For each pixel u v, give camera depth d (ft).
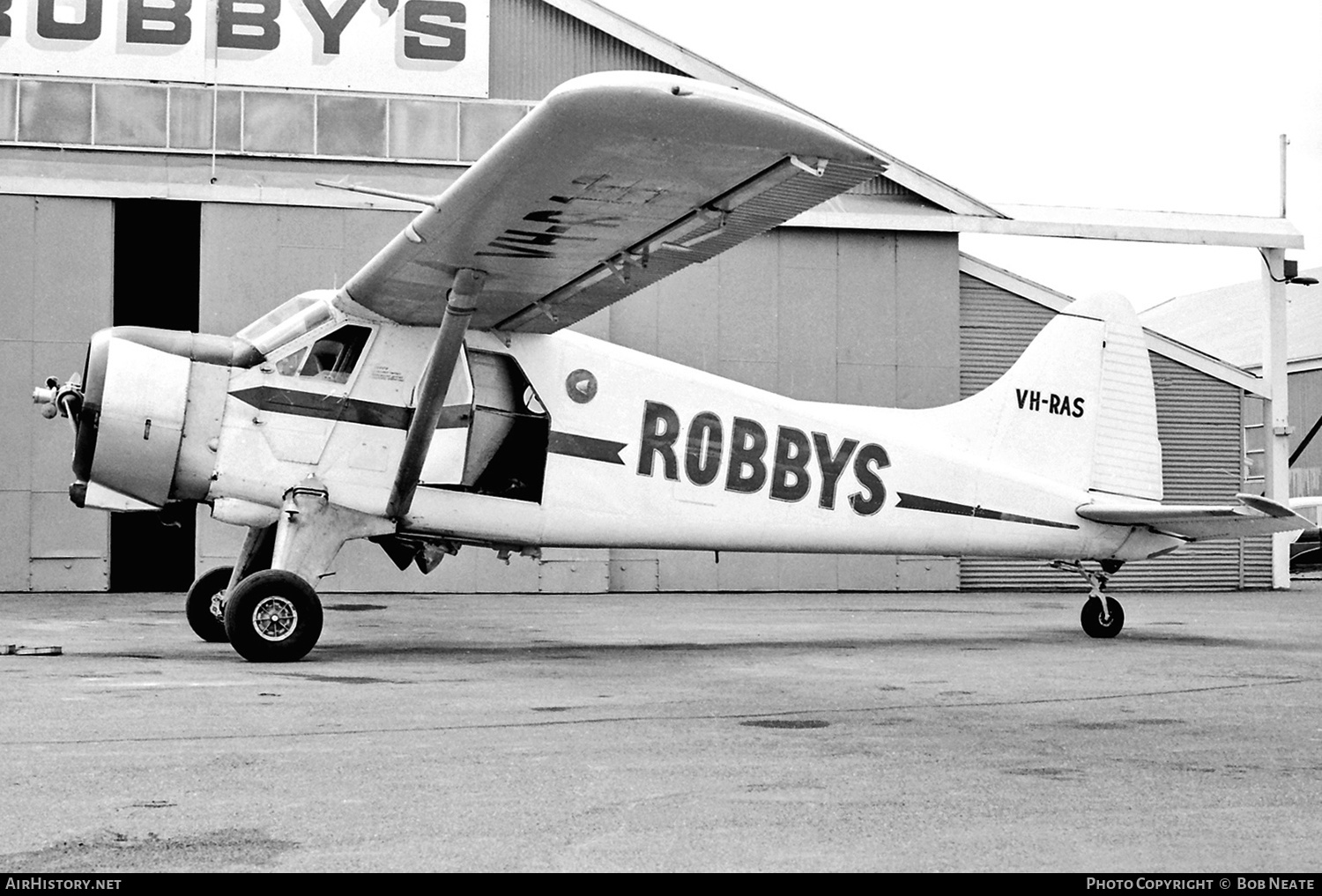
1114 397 35.22
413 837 11.57
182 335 27.25
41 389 26.63
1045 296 59.57
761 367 56.39
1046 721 18.80
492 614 41.57
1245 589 63.67
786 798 13.32
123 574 70.33
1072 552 34.22
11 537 50.70
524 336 29.71
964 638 33.40
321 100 53.57
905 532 32.50
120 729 17.03
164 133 52.65
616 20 55.01
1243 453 63.57
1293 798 13.55
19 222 51.21
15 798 12.96
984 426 33.78
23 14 51.96
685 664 26.14
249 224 52.49
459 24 54.44
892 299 57.41
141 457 26.12
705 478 30.58
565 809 12.71
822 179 21.45
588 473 29.58
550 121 19.97
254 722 17.70
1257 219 62.54
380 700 20.03
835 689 22.29
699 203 22.91
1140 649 30.40
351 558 52.80
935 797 13.43
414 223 24.07
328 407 27.48
